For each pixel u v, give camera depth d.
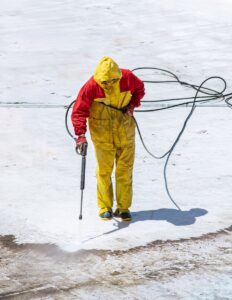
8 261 12.31
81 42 29.38
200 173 16.69
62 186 15.84
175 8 35.41
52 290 11.23
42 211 14.45
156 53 27.83
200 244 13.04
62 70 25.47
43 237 13.24
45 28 31.77
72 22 32.94
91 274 11.81
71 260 12.34
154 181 16.20
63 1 38.00
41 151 18.16
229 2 36.41
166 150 18.28
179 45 28.86
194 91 23.31
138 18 33.50
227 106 21.83
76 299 10.93
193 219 14.17
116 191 14.08
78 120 13.49
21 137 19.17
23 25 32.44
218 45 28.77
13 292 11.15
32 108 21.52
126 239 13.17
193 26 31.73
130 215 14.09
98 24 32.53
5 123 20.28
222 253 12.69
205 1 36.75
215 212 14.54
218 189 15.75
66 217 14.16
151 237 13.28
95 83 13.29
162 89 23.53
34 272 11.90
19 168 16.98
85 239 13.17
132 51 28.08
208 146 18.56
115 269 11.98
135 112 21.31
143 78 24.73
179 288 11.34
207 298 11.02
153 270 11.97
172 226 13.80
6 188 15.70
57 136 19.28
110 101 13.48
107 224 13.88
